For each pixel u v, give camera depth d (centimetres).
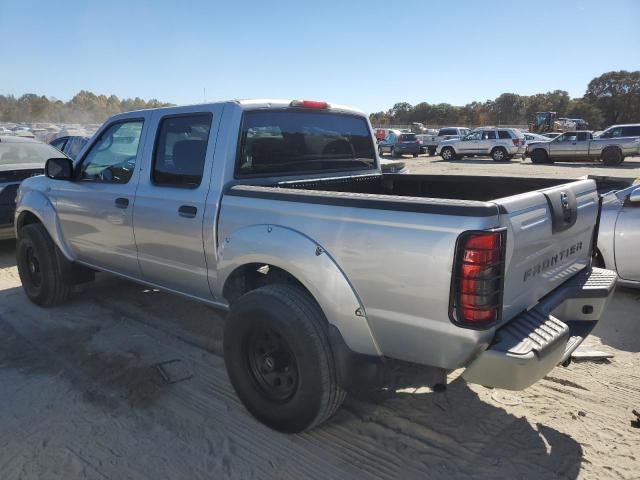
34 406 347
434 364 255
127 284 595
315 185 402
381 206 258
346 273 270
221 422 329
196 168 359
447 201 242
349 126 452
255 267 330
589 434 313
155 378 384
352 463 290
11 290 594
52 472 282
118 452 299
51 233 493
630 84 9281
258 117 365
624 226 521
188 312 511
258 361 314
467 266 231
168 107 386
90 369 398
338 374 283
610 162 2484
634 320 489
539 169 2291
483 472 282
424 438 312
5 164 770
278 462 291
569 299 314
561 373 389
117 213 415
